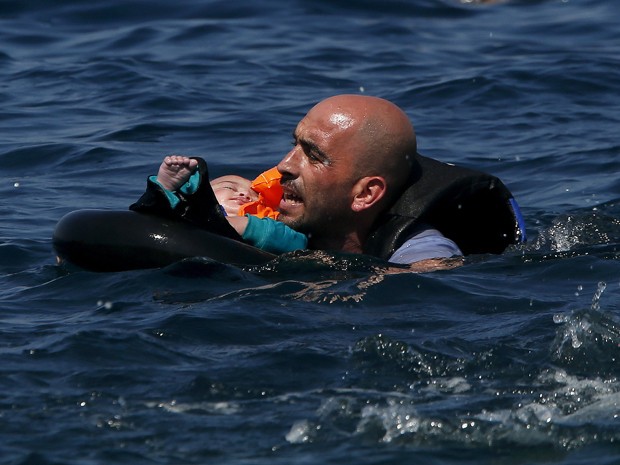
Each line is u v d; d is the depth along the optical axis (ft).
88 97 143.74
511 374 61.67
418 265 80.59
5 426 55.36
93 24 187.73
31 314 71.10
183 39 177.78
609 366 62.44
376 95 147.64
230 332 66.90
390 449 54.08
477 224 87.15
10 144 122.72
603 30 190.29
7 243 88.74
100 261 78.48
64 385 59.88
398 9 204.03
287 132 129.18
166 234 78.38
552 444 54.60
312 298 73.00
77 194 106.83
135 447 53.83
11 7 193.77
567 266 80.28
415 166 85.40
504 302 73.20
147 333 66.28
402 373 61.82
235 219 81.76
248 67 160.76
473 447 54.49
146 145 123.13
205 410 57.57
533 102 144.25
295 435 55.21
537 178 114.73
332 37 182.29
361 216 83.46
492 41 182.50
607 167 116.88
